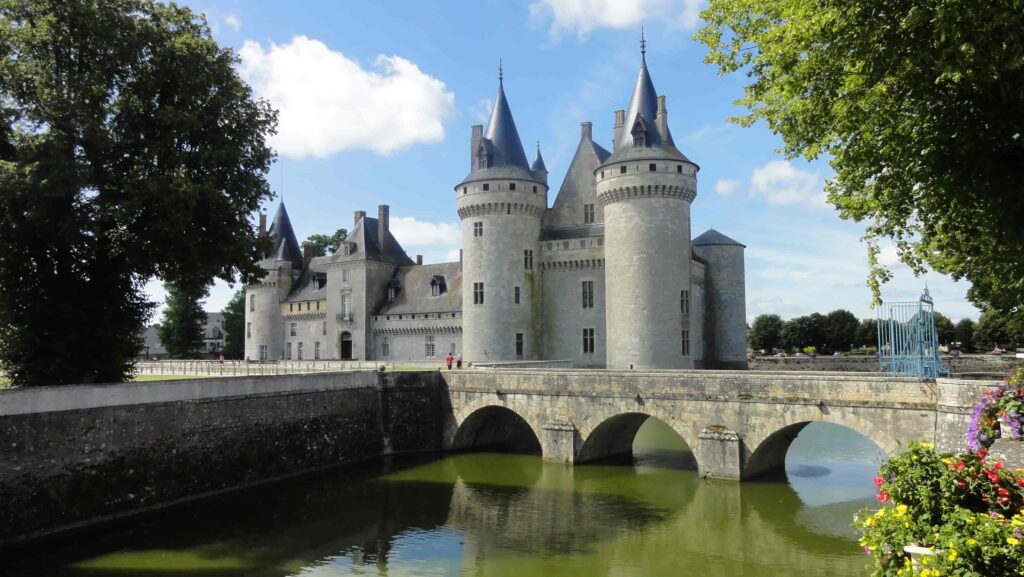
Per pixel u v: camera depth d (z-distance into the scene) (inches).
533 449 1439.5
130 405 916.6
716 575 713.0
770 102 604.1
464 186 2054.6
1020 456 399.9
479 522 898.7
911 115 445.1
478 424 1427.2
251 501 1005.8
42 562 738.2
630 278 1770.4
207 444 1019.9
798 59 509.7
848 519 885.8
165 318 2982.3
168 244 976.9
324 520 909.2
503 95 2102.6
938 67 367.6
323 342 2736.2
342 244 2763.3
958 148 421.4
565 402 1219.9
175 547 796.0
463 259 2082.9
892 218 564.4
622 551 786.2
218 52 1077.1
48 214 888.3
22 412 796.6
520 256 2036.2
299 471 1176.2
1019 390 473.1
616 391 1159.6
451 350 2395.4
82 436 856.9
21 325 976.3
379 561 757.9
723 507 941.2
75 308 999.6
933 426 861.8
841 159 514.9
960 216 492.7
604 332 1991.9
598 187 1868.8
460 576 713.6
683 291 1812.3
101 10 934.4
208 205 994.1
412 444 1378.0
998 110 396.5
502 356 1991.9
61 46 932.0
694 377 1080.2
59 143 846.5
